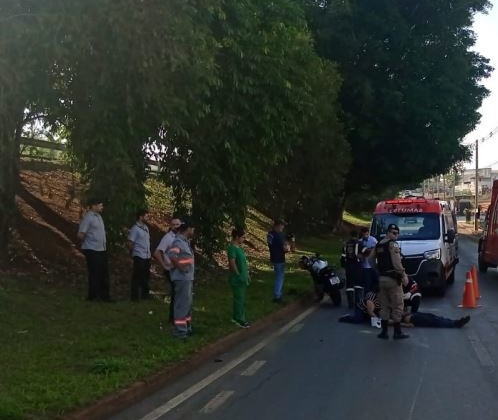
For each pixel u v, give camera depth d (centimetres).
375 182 4006
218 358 913
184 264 951
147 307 1177
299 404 684
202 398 706
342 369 846
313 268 1540
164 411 656
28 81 927
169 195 2412
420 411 657
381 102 3491
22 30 820
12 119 1050
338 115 3297
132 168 1116
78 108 1042
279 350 973
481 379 792
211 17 1070
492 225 2162
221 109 1312
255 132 1412
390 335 1097
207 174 1480
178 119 1077
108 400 639
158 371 766
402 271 1062
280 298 1409
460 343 1024
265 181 2311
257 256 2320
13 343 846
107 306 1133
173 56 920
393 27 3481
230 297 1391
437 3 3562
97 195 1162
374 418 634
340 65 3384
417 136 3625
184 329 955
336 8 3338
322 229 3975
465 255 3191
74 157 1333
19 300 1059
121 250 1486
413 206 1791
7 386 655
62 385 667
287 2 1408
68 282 1284
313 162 2558
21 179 1744
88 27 877
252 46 1284
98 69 953
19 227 1412
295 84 1435
